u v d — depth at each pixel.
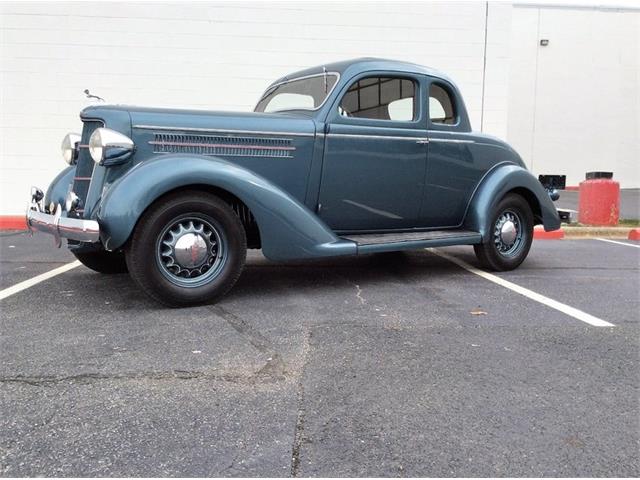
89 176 3.93
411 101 4.74
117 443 2.09
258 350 3.04
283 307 3.92
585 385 2.66
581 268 5.63
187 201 3.65
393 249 4.46
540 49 18.91
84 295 4.18
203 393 2.50
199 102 9.17
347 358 2.95
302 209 4.06
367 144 4.46
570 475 1.93
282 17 9.09
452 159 4.95
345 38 9.19
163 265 3.70
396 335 3.34
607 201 8.91
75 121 9.10
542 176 5.88
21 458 1.98
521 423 2.28
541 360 2.97
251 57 9.13
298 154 4.21
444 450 2.07
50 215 3.96
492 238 5.19
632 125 19.38
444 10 9.22
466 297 4.31
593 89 19.14
